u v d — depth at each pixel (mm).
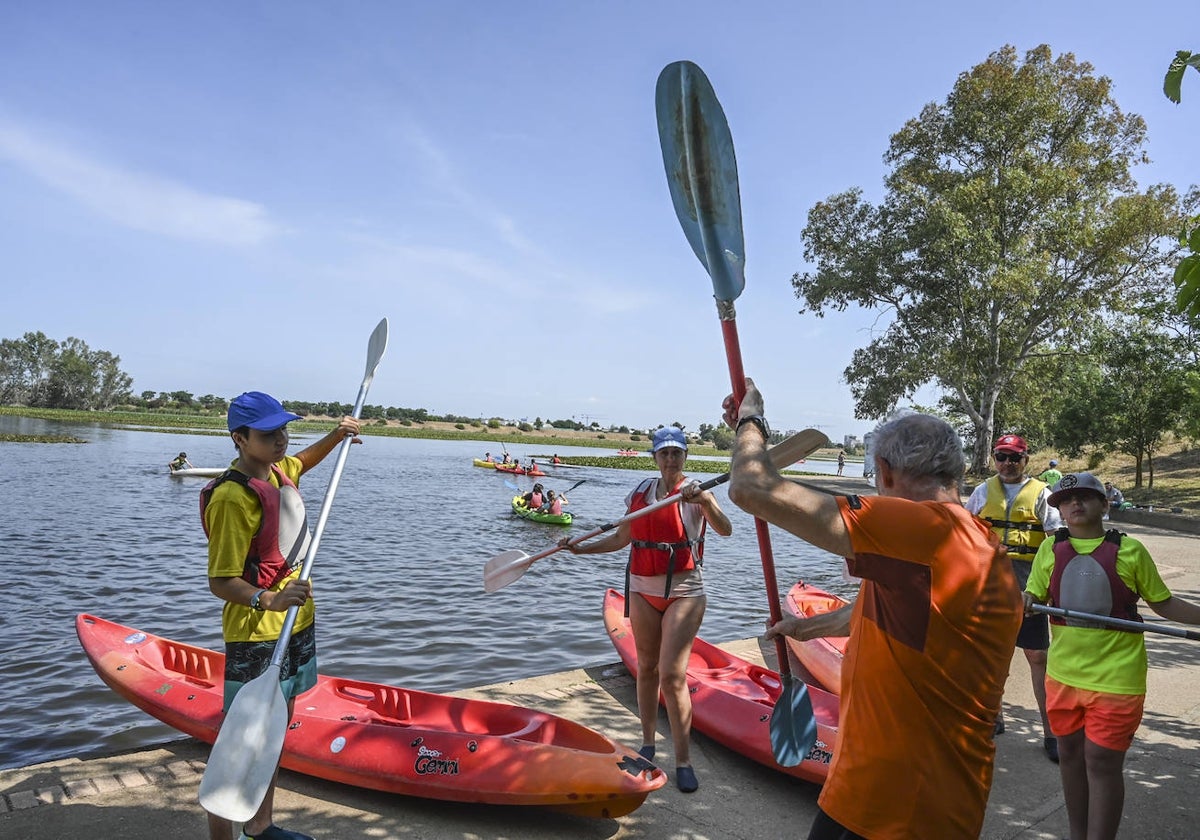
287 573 3211
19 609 9648
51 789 3664
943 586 1786
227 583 2955
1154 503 23906
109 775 3828
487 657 8453
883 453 2039
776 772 4309
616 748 3809
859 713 1878
